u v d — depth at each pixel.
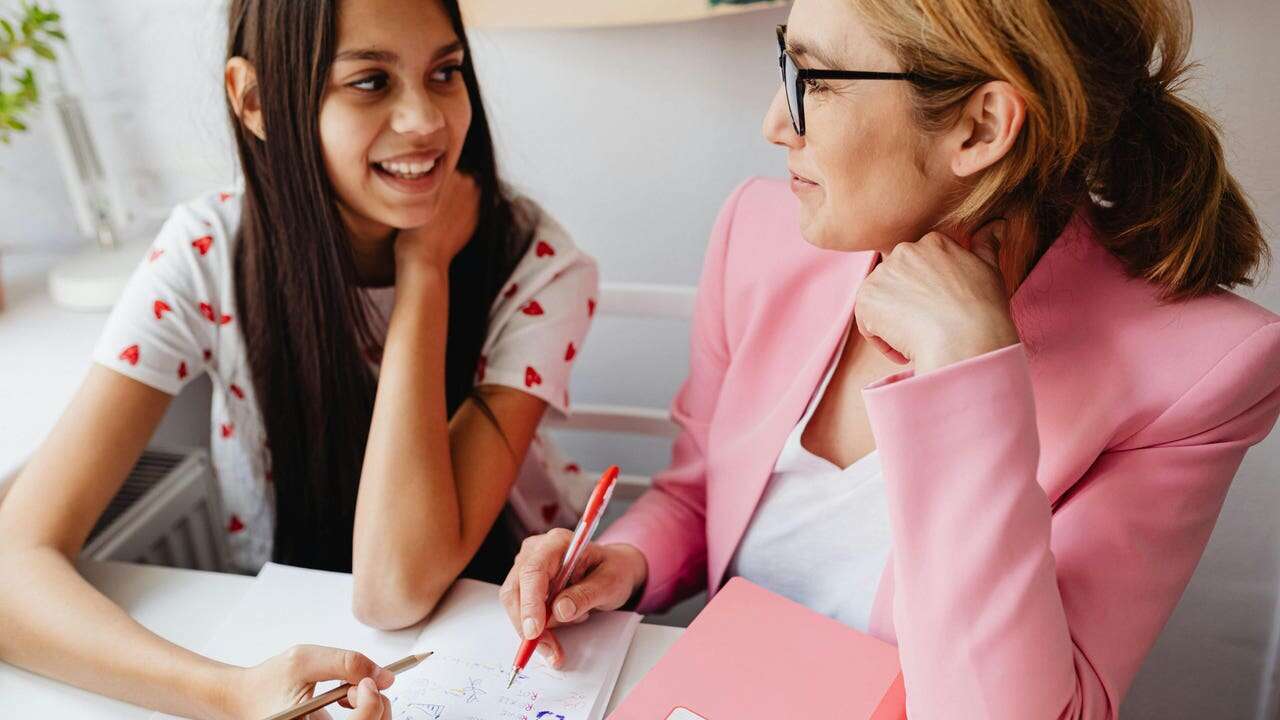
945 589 0.66
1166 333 0.71
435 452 0.90
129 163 1.48
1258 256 0.74
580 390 1.55
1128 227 0.72
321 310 1.00
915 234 0.74
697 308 1.05
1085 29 0.63
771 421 0.91
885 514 0.86
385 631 0.83
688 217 1.39
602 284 1.33
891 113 0.66
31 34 1.25
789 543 0.92
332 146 0.91
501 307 1.07
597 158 1.37
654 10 1.22
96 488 0.93
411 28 0.87
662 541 1.00
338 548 1.13
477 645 0.80
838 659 0.75
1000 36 0.61
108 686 0.77
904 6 0.62
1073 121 0.64
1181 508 0.71
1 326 1.27
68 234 1.50
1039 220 0.75
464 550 0.89
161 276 1.02
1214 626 1.33
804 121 0.69
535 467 1.20
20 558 0.85
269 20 0.87
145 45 1.39
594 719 0.73
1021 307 0.76
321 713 0.71
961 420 0.65
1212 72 1.09
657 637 0.82
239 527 1.20
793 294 0.94
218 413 1.12
